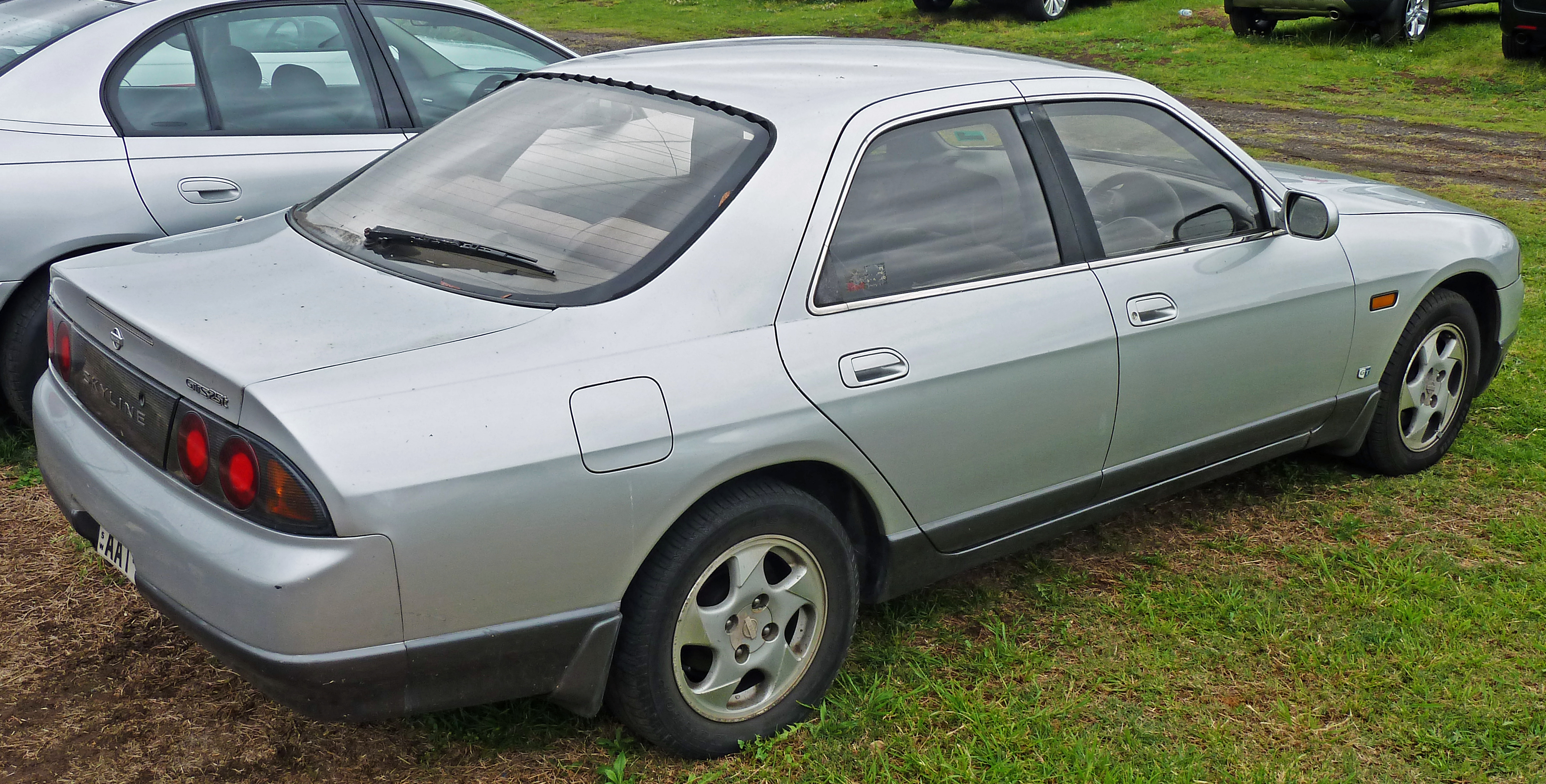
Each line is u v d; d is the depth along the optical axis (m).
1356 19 17.02
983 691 3.12
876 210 2.90
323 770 2.74
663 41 19.06
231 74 4.59
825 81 3.10
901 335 2.86
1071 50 17.58
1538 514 4.21
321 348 2.36
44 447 2.88
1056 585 3.68
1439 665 3.25
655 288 2.58
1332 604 3.60
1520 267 4.71
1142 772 2.81
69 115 4.23
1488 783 2.82
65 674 3.05
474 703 2.47
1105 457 3.41
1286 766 2.86
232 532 2.27
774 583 2.87
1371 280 4.03
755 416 2.60
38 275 4.17
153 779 2.69
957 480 3.06
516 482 2.31
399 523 2.21
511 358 2.39
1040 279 3.16
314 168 4.64
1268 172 4.49
